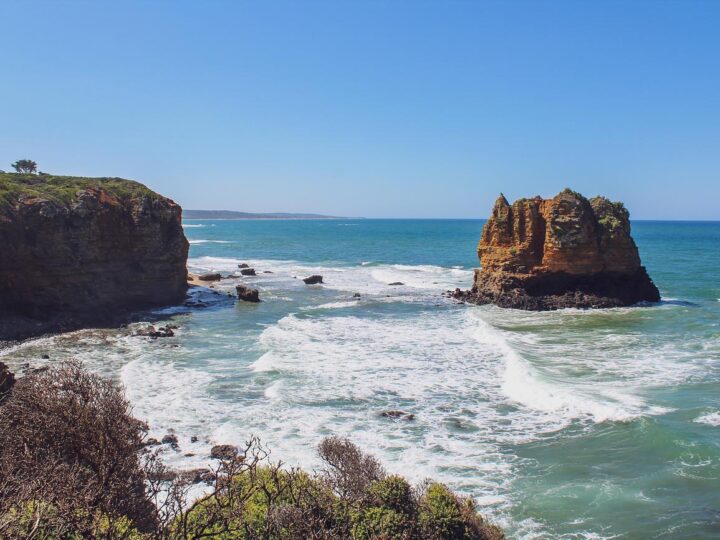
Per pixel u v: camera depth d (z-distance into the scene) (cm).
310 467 2009
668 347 3622
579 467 2009
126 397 2752
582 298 5331
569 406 2517
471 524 1524
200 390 2861
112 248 5106
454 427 2388
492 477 1961
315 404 2662
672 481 1889
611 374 3003
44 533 1070
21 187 4675
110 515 1167
